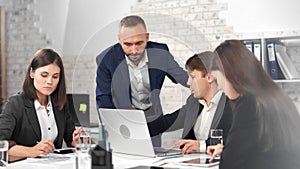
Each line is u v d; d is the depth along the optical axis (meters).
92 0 5.49
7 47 5.95
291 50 4.10
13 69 5.91
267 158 1.72
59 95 2.74
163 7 4.86
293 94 4.06
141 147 1.79
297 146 1.79
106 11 5.39
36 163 2.08
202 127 2.06
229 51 1.85
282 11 4.22
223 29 4.48
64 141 2.97
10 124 2.60
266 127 1.76
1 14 5.94
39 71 2.56
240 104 1.81
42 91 2.58
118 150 1.83
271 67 4.02
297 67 4.06
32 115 2.67
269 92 1.85
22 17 5.90
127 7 5.23
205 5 4.59
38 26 5.80
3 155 2.07
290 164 1.73
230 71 1.84
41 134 2.68
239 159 1.74
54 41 5.70
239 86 1.84
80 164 1.75
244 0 4.39
